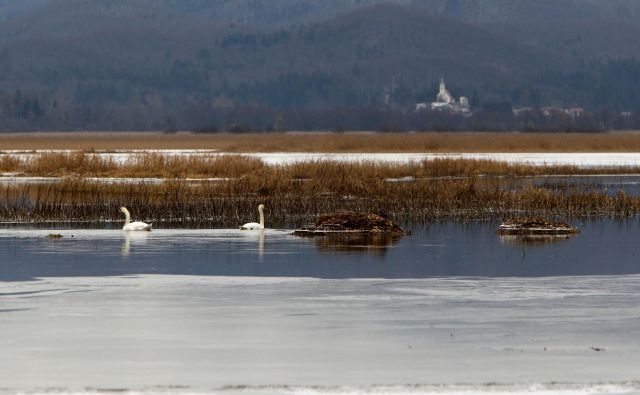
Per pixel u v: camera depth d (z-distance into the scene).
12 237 44.56
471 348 23.38
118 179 77.88
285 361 22.42
